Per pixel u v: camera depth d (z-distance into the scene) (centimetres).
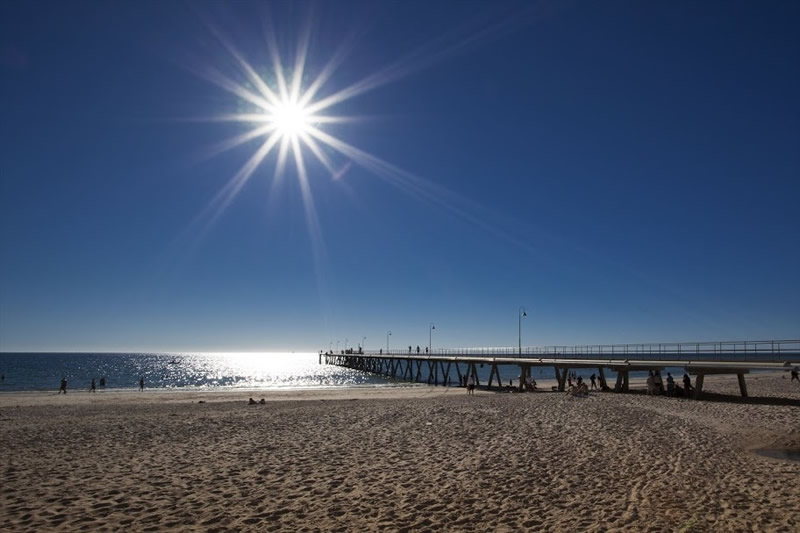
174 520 662
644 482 841
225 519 668
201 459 1048
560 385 3136
